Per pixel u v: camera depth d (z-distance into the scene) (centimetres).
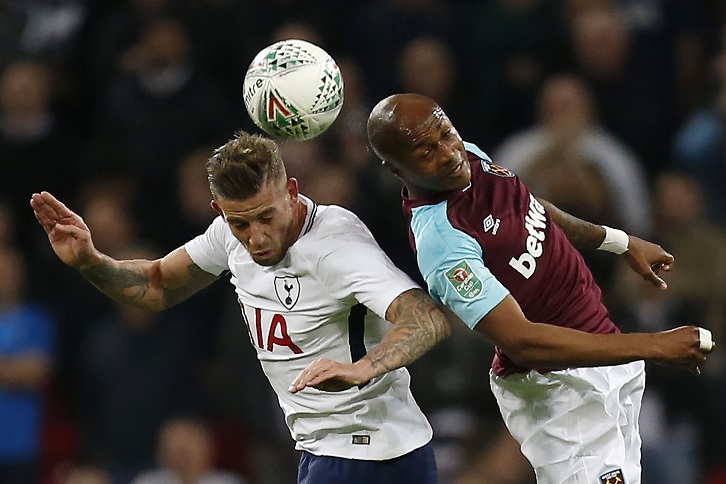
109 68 4128
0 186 3909
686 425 3331
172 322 3534
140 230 3772
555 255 1911
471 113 3903
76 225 1956
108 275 2005
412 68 3819
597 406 1956
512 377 1978
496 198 1891
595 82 3872
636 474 1975
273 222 1822
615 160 3506
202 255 2017
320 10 4075
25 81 3950
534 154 3512
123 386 3506
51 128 3984
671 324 3253
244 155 1792
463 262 1816
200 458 3356
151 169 3847
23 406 3588
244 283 1928
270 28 4041
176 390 3509
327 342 1888
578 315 1928
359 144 3581
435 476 1955
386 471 1911
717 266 3350
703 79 4056
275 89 1823
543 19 3922
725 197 3750
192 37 3966
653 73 3928
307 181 3438
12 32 4294
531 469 3109
